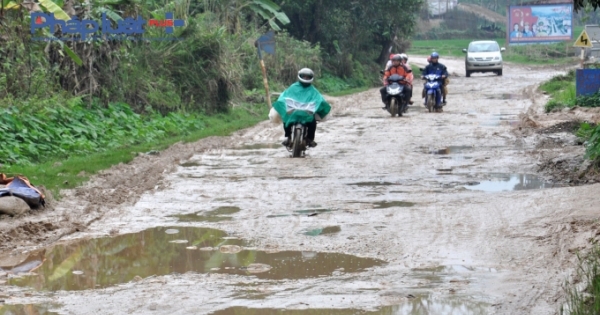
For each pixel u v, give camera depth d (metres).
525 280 7.50
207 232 9.98
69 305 7.06
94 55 21.30
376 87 46.56
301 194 12.41
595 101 24.78
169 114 22.78
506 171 14.28
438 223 10.02
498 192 12.09
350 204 11.52
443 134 20.22
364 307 6.91
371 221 10.30
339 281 7.73
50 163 15.07
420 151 17.20
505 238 9.11
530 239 8.98
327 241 9.34
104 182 13.45
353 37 46.41
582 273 7.36
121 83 22.17
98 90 21.31
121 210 11.37
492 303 6.91
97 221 10.66
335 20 43.69
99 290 7.55
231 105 26.66
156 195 12.53
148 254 8.93
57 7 18.08
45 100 18.50
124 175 14.24
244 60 31.88
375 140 19.38
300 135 16.45
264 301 7.12
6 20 19.09
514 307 6.75
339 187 12.97
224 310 6.87
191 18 25.69
